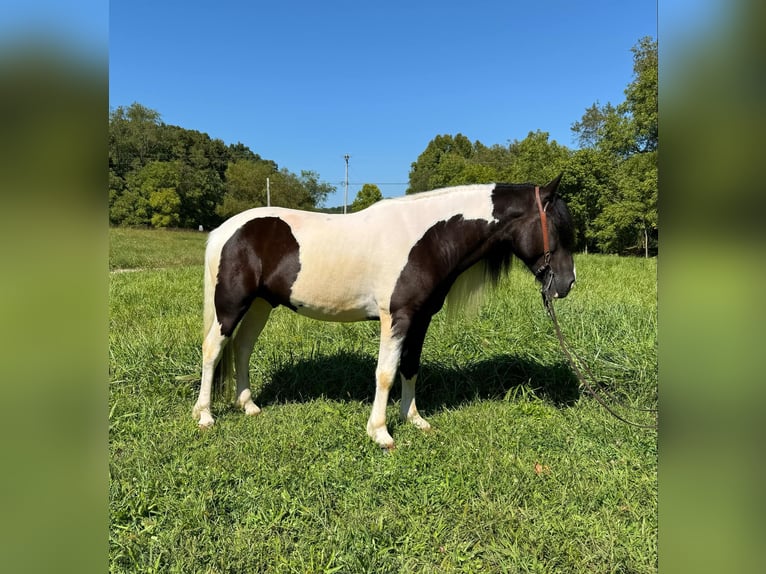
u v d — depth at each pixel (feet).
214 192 147.33
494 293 12.60
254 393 13.65
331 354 15.37
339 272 10.61
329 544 7.41
